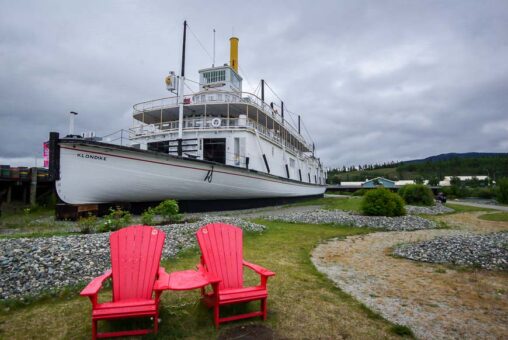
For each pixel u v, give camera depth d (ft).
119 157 43.96
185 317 13.47
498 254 25.13
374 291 17.53
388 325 13.17
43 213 55.21
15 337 11.93
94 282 11.87
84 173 42.34
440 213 69.31
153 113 71.92
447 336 12.37
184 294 16.12
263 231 37.04
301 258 24.81
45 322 13.10
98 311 11.16
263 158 70.13
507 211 79.66
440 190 182.80
